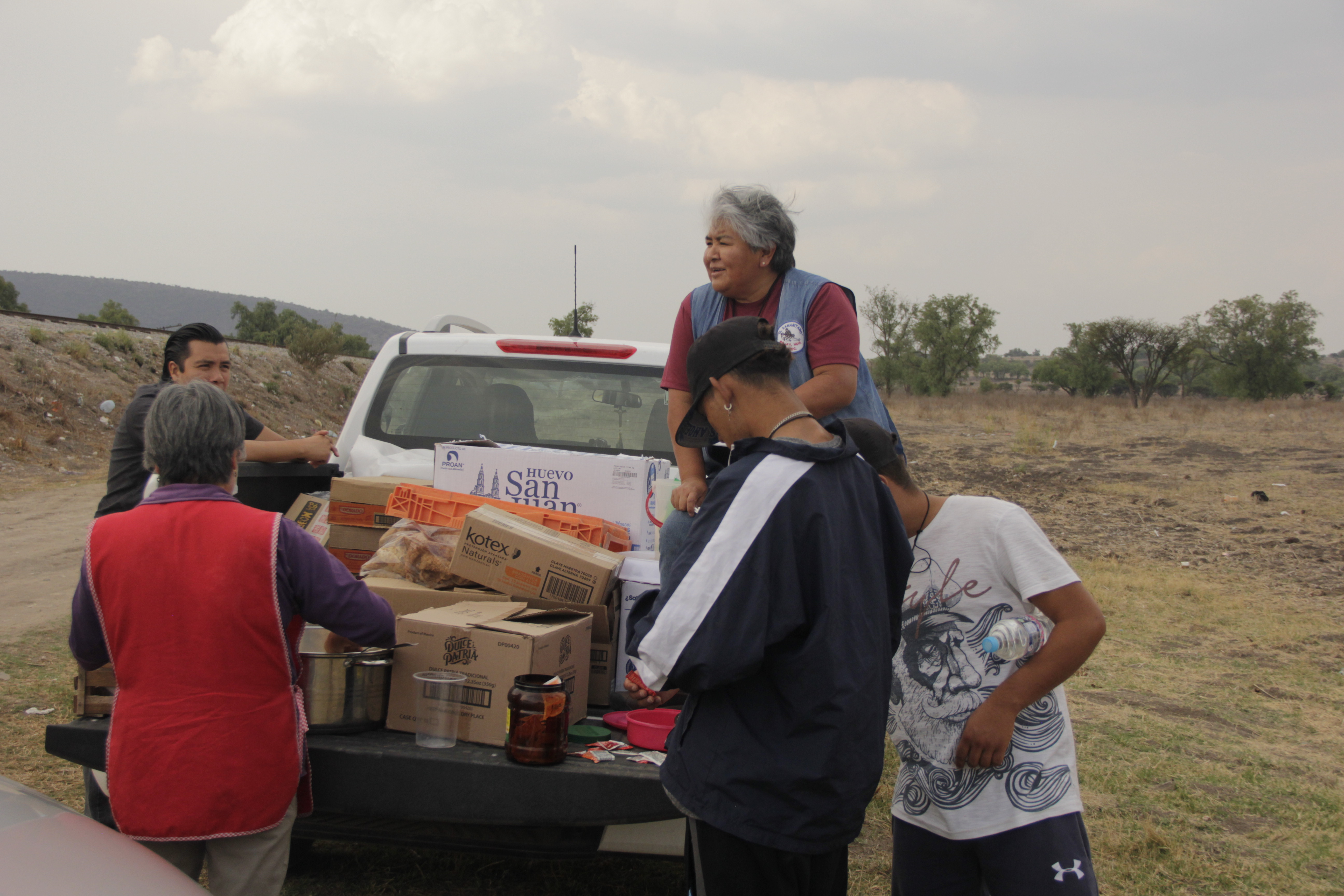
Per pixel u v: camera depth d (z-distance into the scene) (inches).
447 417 171.0
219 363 152.6
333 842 146.6
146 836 83.5
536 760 98.0
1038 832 82.7
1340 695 234.4
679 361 118.3
